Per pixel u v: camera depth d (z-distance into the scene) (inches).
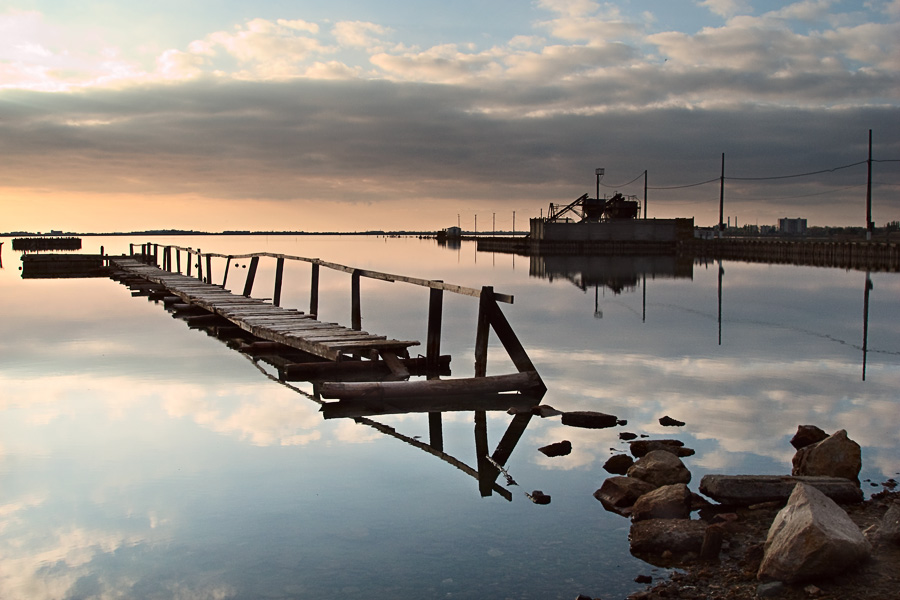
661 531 221.8
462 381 442.0
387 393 427.8
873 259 2413.9
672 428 370.6
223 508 258.5
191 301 929.5
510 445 341.1
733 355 609.6
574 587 198.5
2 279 1684.3
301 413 405.1
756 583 195.2
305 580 204.4
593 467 307.3
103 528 241.1
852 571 191.8
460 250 4407.0
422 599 192.9
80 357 593.6
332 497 269.6
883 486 277.9
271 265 2677.2
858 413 401.4
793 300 1151.0
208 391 461.4
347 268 671.8
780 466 306.2
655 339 703.7
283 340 569.9
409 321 837.8
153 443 341.4
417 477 293.7
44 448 331.9
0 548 226.7
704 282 1598.2
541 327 800.9
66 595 198.1
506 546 226.1
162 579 206.5
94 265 2144.4
